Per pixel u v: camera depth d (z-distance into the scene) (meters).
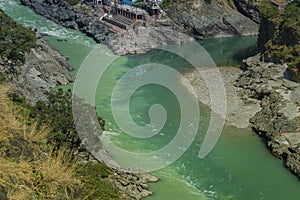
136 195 59.97
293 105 89.31
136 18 141.62
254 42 145.75
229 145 77.75
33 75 95.38
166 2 151.88
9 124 37.69
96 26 143.12
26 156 36.03
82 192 38.41
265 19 122.75
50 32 144.25
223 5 156.00
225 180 67.31
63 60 112.38
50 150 40.00
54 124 53.78
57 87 97.50
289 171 70.62
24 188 32.09
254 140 79.75
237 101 95.44
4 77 71.75
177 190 63.16
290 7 124.38
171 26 144.50
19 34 97.00
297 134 78.94
